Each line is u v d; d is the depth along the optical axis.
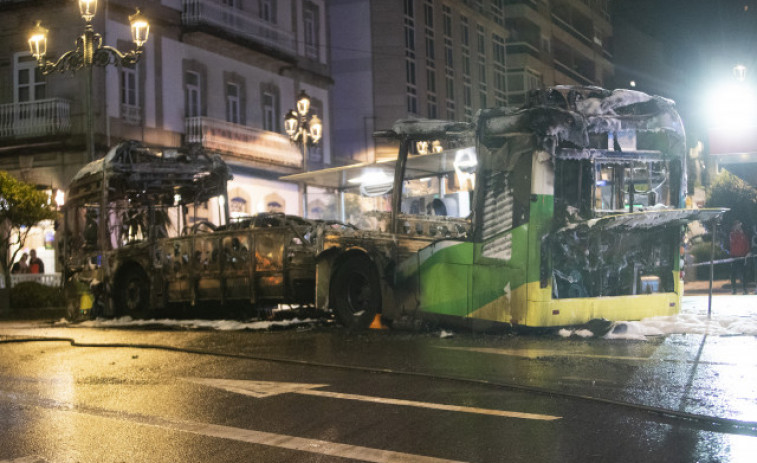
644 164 10.82
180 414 6.09
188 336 11.80
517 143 10.11
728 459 4.48
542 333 10.27
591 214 10.23
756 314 12.48
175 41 29.81
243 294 13.66
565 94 10.31
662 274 11.17
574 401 6.13
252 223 14.23
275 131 34.84
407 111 41.41
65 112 27.00
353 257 11.94
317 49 38.12
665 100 10.88
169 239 14.86
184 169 16.34
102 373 8.17
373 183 17.19
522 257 9.99
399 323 11.37
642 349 8.83
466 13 47.94
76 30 27.02
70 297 16.58
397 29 40.94
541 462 4.56
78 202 17.09
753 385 6.54
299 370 8.06
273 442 5.16
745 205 23.83
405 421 5.62
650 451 4.70
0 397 6.96
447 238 10.81
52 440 5.38
